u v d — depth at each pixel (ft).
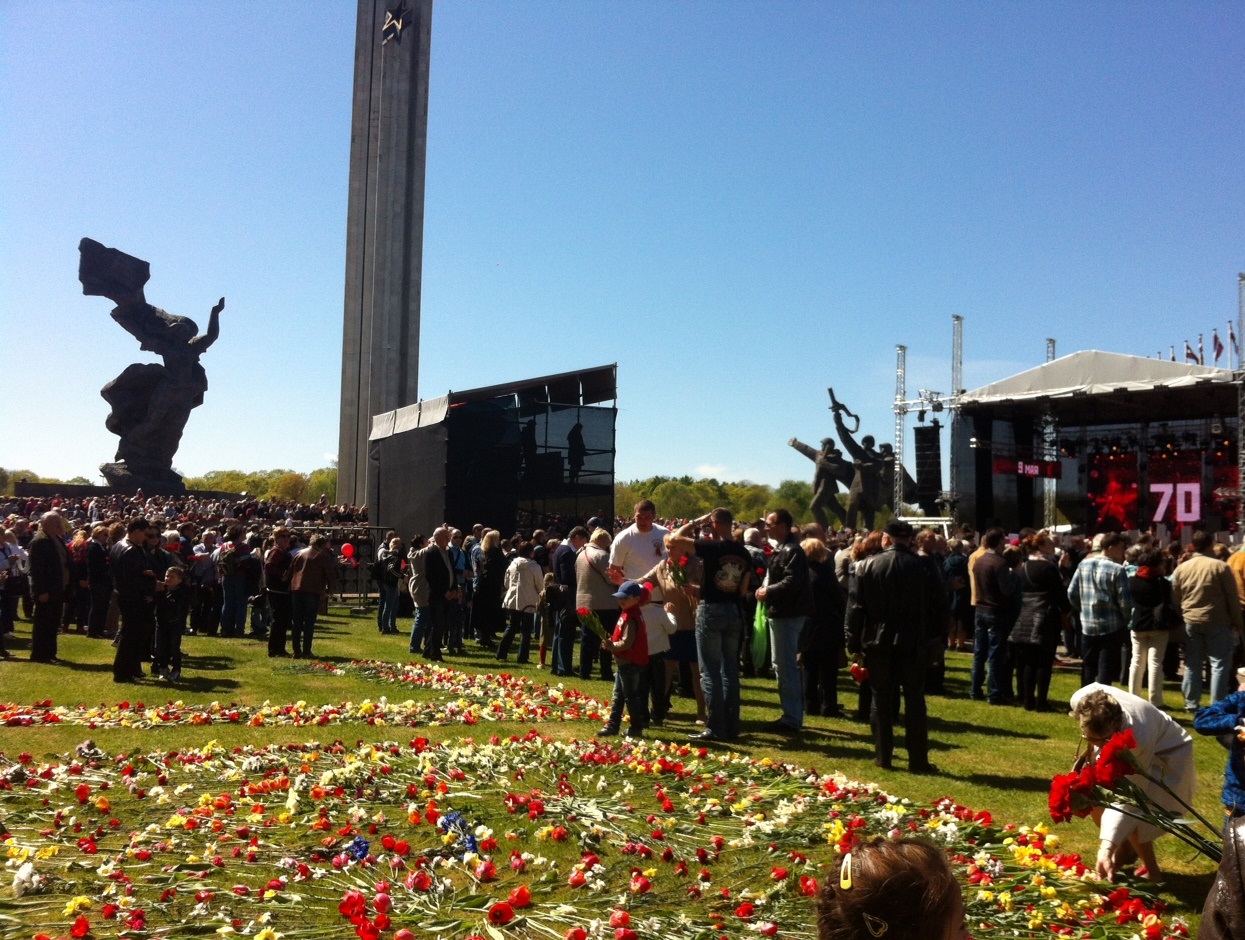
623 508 266.16
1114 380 89.71
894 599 27.40
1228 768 16.47
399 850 18.81
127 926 15.33
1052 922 15.92
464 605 63.87
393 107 177.27
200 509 134.00
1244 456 82.58
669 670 35.70
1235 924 8.70
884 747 27.91
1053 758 29.53
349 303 181.78
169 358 220.02
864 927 5.83
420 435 79.82
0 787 23.71
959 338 100.32
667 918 15.80
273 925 15.42
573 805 22.17
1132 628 39.06
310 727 32.65
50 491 204.44
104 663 47.29
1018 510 104.42
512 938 15.17
